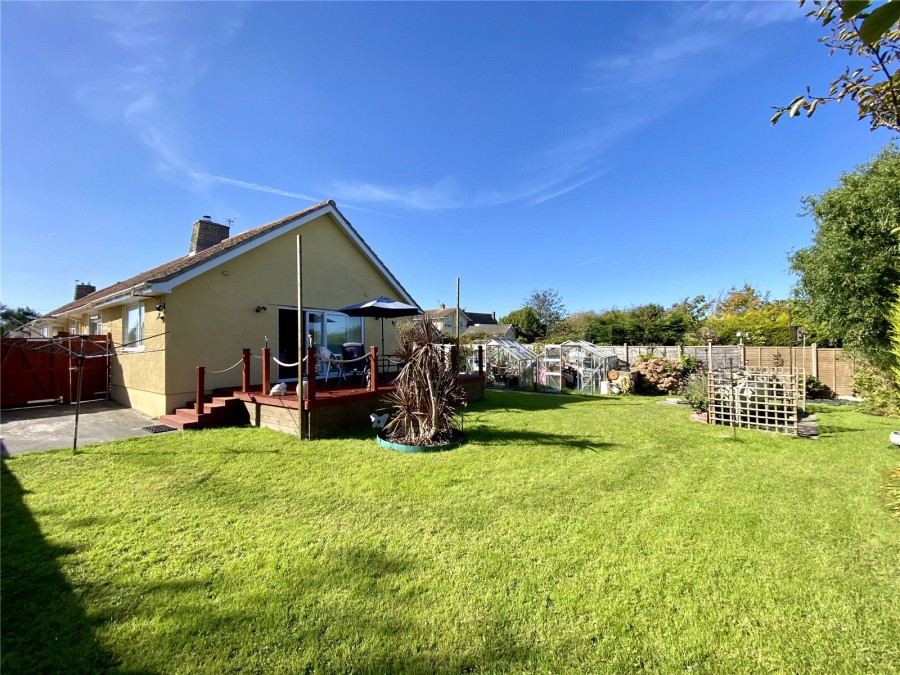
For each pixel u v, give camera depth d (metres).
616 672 2.46
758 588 3.23
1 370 11.38
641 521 4.38
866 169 10.46
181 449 7.13
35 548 3.79
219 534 4.09
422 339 7.82
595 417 10.71
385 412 9.46
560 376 17.91
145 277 14.45
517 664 2.51
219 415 9.16
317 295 13.03
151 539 3.99
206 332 10.28
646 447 7.50
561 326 44.81
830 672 2.45
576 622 2.86
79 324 17.61
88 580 3.31
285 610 2.97
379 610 2.97
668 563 3.58
